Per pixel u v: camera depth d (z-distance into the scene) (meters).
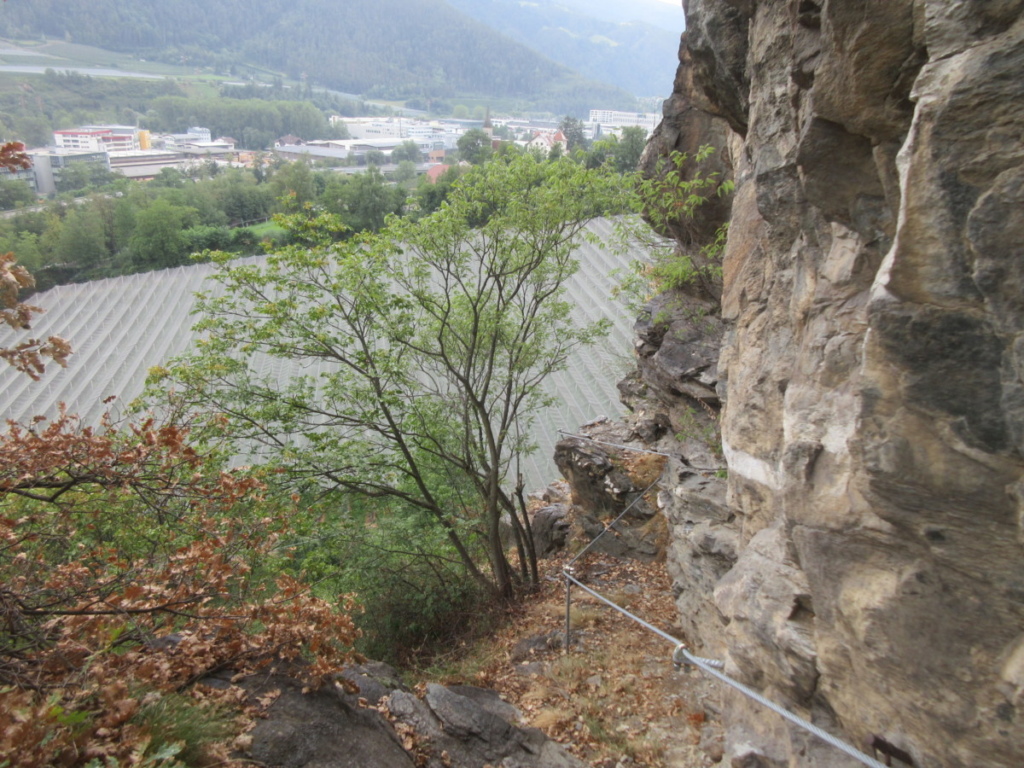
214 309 10.54
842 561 4.23
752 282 6.92
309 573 10.77
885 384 3.52
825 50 4.16
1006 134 2.95
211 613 5.52
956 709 3.53
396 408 12.32
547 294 12.04
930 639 3.62
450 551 12.87
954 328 3.19
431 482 12.57
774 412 6.09
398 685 7.02
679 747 7.32
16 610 4.58
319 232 11.04
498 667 9.62
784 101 5.57
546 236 11.26
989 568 3.34
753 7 6.11
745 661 5.27
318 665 5.52
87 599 5.27
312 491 10.95
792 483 4.71
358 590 11.41
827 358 4.84
